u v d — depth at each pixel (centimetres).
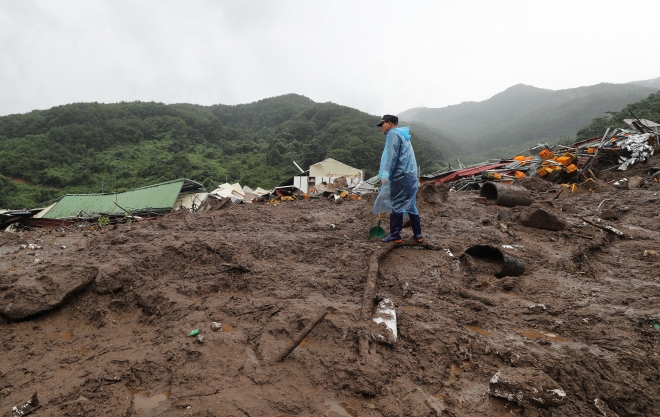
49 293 337
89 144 8644
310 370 251
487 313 332
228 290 376
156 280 383
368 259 438
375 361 254
